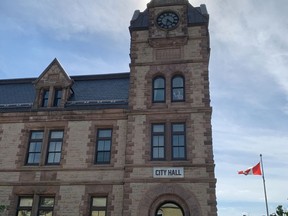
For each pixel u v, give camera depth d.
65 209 20.83
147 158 20.69
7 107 25.08
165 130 21.50
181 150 21.00
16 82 28.17
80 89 25.89
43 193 21.53
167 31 24.08
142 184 20.03
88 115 23.28
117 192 20.73
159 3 25.03
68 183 21.42
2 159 23.03
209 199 19.12
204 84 22.28
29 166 22.53
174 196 19.64
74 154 22.28
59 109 23.77
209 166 19.94
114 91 25.11
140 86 22.97
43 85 24.81
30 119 23.91
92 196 21.22
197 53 23.34
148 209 19.39
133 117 22.05
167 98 22.28
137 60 23.84
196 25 24.20
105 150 22.45
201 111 21.45
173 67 23.14
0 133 23.91
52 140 23.38
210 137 20.69
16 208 21.64
